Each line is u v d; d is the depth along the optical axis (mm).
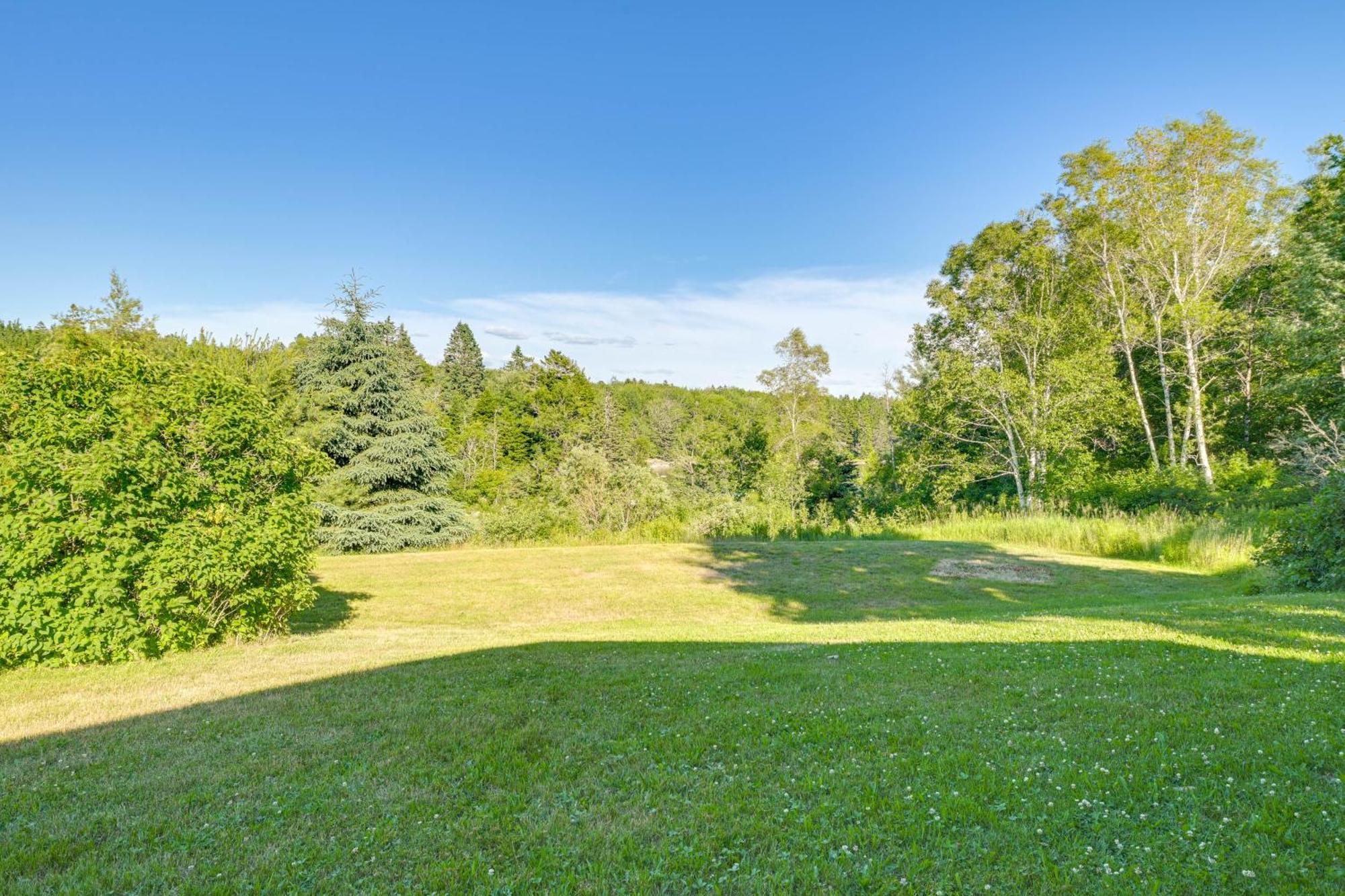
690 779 4504
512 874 3402
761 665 7691
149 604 8523
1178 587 16266
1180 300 29328
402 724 5801
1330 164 25969
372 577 18172
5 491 7816
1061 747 4688
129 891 3332
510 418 57719
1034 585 17047
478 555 22344
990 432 35469
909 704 5902
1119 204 30328
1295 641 7371
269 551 9641
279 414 11039
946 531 27047
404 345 72125
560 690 6883
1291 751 4324
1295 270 26688
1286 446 25391
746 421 49125
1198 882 3043
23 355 8586
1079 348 31422
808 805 4062
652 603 15828
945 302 34125
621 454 53344
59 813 4191
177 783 4625
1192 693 5688
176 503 8977
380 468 25734
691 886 3262
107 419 8641
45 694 6949
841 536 27562
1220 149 28172
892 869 3316
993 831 3600
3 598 7746
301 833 3885
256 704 6520
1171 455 30703
